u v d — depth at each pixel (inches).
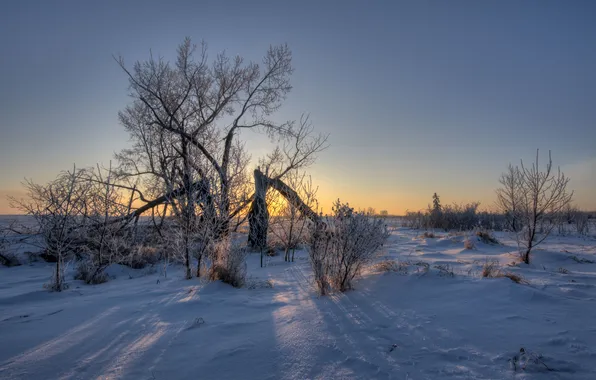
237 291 259.1
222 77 676.7
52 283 293.7
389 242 621.6
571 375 115.4
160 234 484.1
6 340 156.2
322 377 119.1
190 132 625.9
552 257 421.7
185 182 371.2
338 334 156.6
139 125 653.9
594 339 142.6
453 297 204.8
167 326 174.1
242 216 462.6
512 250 542.9
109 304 224.4
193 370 126.5
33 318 191.3
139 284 314.5
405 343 144.8
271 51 686.5
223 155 470.6
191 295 243.9
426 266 274.7
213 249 332.2
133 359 135.6
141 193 570.9
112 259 394.3
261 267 409.4
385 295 219.8
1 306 227.1
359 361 129.3
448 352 134.5
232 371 125.4
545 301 192.7
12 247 513.0
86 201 357.1
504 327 157.9
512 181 458.0
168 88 648.4
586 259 410.3
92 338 158.6
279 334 159.0
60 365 130.9
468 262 382.3
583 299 201.5
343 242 241.9
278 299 230.4
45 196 339.9
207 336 158.9
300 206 442.6
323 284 239.6
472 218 1165.7
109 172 363.9
